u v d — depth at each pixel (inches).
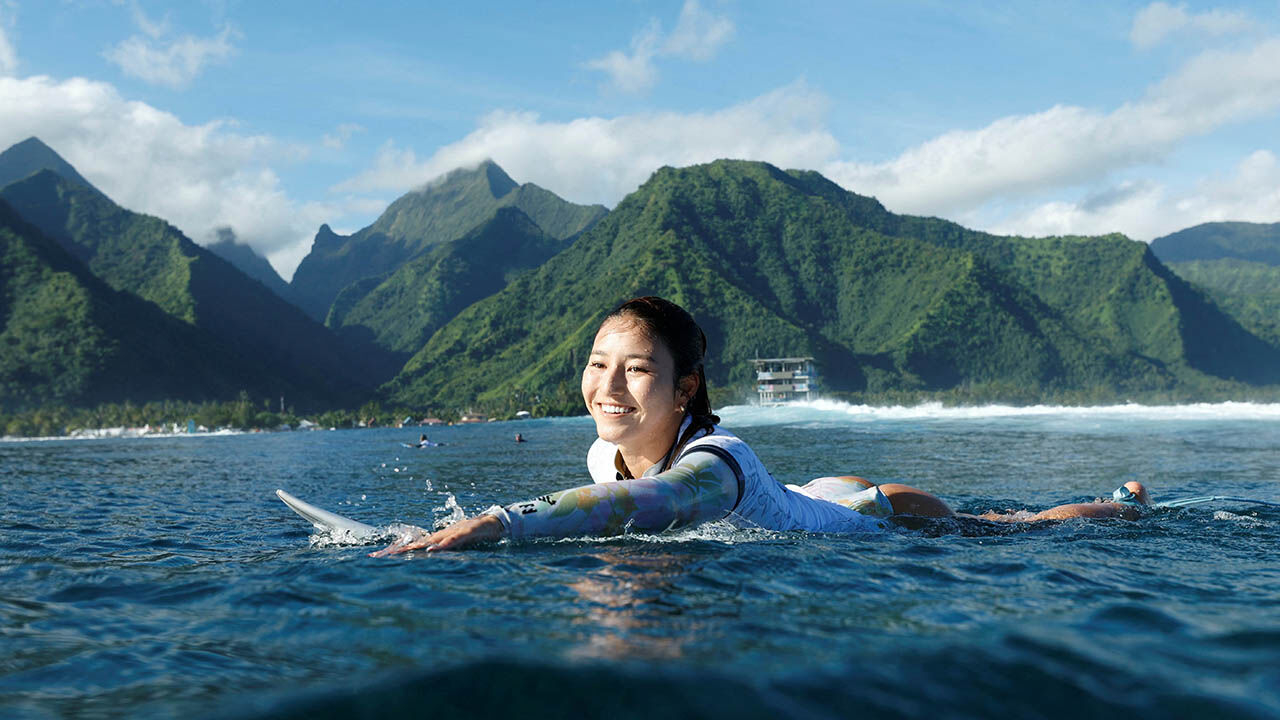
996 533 130.3
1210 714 36.1
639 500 99.4
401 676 40.2
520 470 540.7
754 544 98.9
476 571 81.1
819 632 53.2
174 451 1507.1
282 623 62.3
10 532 158.4
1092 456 610.2
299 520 179.6
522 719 33.6
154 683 46.7
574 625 56.3
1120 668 43.6
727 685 38.6
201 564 101.7
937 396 7765.8
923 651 46.3
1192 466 476.7
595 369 110.2
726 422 2142.0
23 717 40.9
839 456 645.9
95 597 79.4
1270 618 59.7
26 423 6628.9
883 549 99.9
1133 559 99.0
